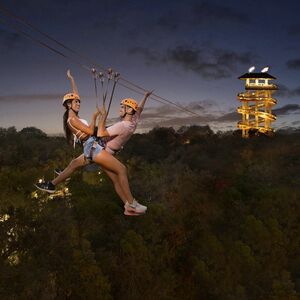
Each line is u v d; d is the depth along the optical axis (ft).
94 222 122.21
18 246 92.99
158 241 131.54
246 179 197.57
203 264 125.29
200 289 125.08
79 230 117.29
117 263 115.03
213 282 124.77
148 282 114.21
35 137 327.67
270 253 146.30
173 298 118.32
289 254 158.30
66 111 21.52
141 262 114.42
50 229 97.19
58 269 94.12
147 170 208.33
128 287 110.83
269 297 120.57
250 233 146.30
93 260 99.86
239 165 281.33
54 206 114.32
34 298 85.35
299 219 172.65
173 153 378.32
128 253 114.93
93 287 97.19
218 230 158.51
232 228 157.99
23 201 123.75
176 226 141.28
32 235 93.91
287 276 123.03
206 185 185.26
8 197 123.95
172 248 133.59
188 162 349.82
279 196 177.68
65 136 21.83
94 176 157.17
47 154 247.50
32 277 85.76
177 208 162.30
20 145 246.47
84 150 21.15
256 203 172.35
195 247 137.39
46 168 183.83
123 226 126.31
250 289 128.06
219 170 301.63
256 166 239.71
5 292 82.23
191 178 190.08
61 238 98.78
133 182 163.53
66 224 103.81
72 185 139.13
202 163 341.62
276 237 147.23
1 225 93.56
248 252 131.95
